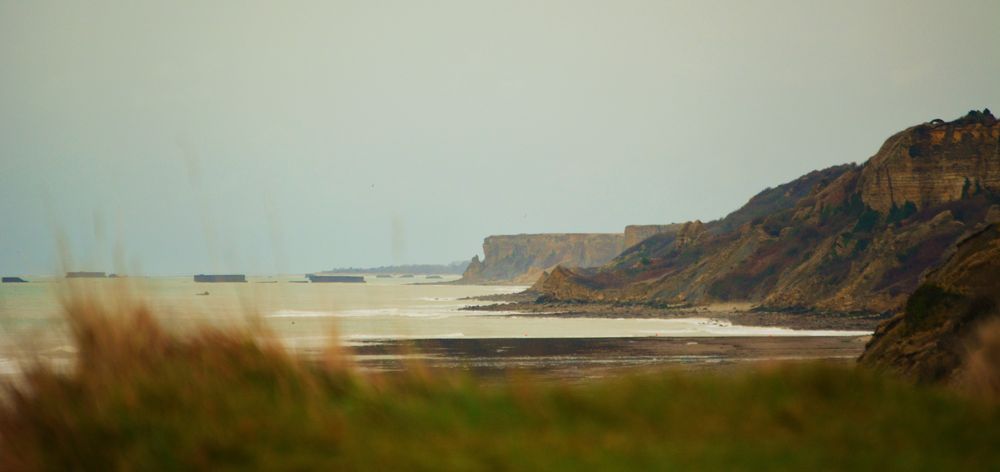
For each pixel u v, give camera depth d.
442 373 41.22
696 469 28.44
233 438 30.94
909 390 40.50
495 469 28.45
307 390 36.44
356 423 33.44
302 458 29.58
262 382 37.03
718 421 34.94
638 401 37.47
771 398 38.38
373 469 28.48
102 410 32.97
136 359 36.84
